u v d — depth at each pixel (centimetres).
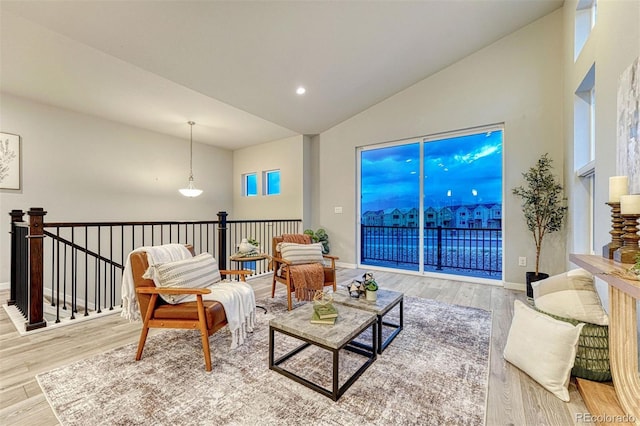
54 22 252
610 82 205
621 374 143
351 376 179
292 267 325
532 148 367
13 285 302
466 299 339
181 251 254
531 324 184
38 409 150
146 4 244
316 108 483
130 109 444
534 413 148
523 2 327
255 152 665
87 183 464
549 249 358
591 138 300
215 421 142
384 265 540
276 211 628
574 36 302
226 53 322
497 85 390
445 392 165
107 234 488
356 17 302
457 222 478
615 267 139
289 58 348
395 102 479
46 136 421
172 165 584
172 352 212
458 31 355
